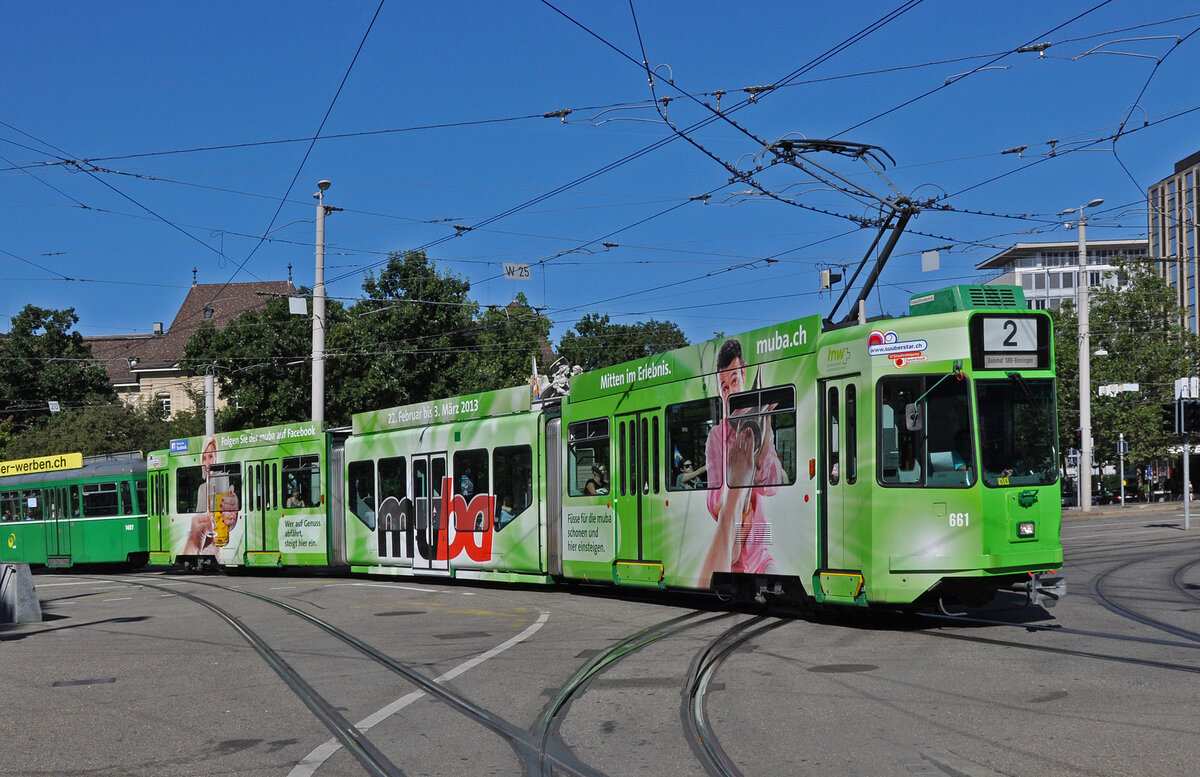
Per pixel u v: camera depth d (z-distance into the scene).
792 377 13.41
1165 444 56.47
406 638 13.24
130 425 50.22
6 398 55.34
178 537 29.25
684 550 15.26
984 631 11.83
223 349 39.19
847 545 12.46
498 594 18.55
